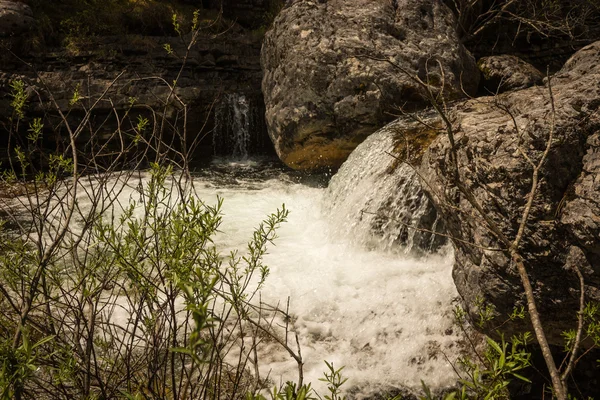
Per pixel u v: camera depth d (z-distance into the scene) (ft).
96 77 31.89
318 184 27.43
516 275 10.31
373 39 24.94
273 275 16.97
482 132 11.35
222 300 14.62
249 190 26.50
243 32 38.14
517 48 38.45
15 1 32.91
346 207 20.58
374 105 23.97
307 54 24.93
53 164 8.26
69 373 6.59
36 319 8.15
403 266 17.20
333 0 26.35
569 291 9.97
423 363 12.77
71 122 30.25
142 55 33.53
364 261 17.94
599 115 10.00
